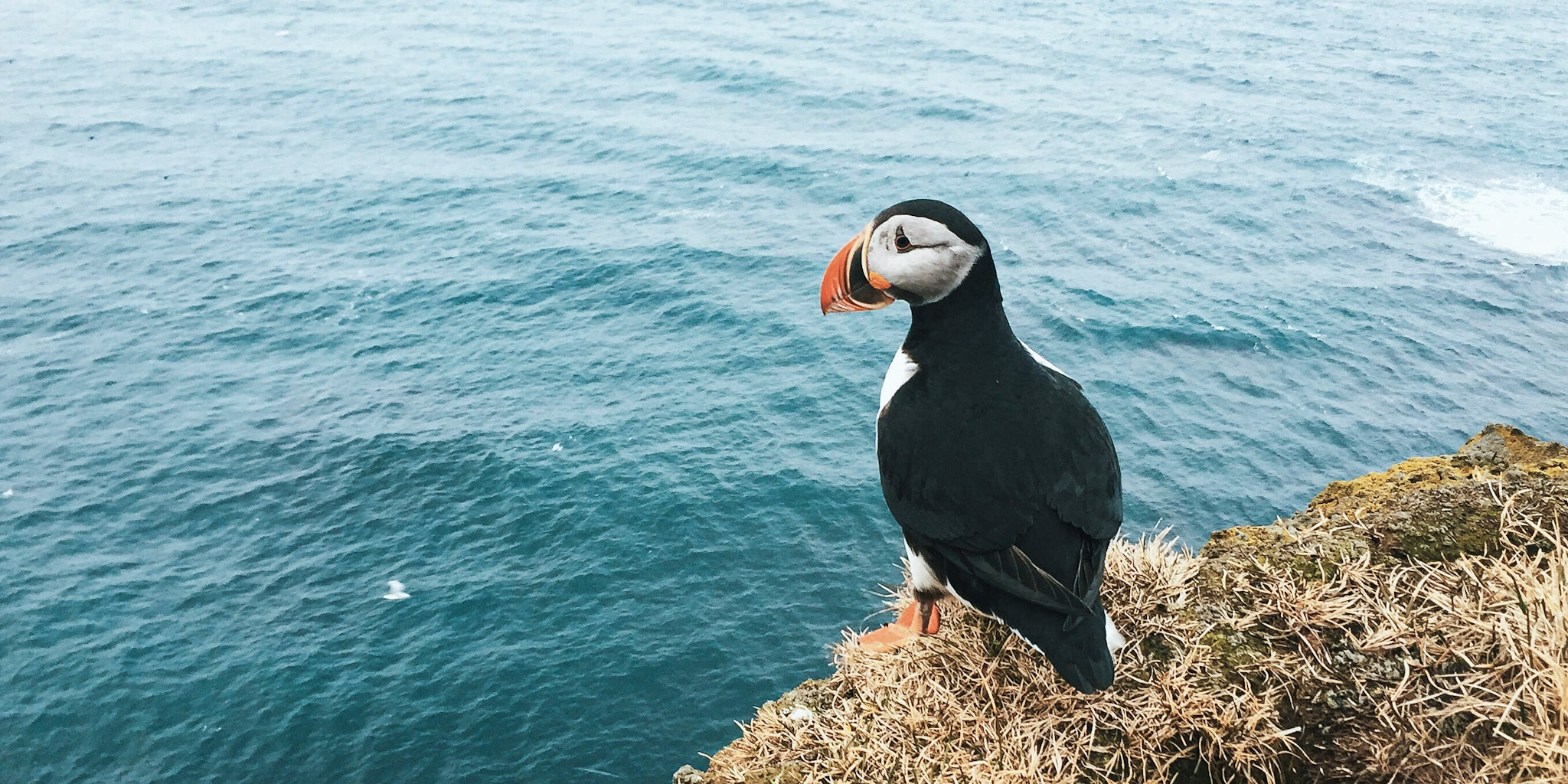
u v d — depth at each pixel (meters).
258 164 77.62
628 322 47.50
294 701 25.97
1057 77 105.62
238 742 25.05
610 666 26.45
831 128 86.25
